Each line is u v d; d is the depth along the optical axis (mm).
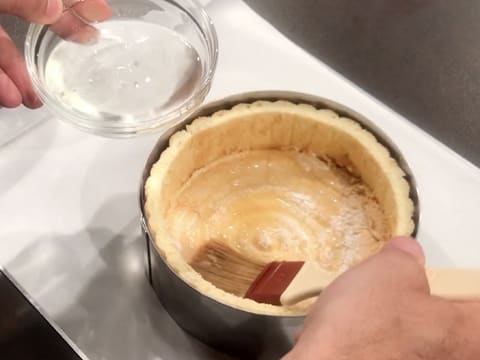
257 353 400
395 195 406
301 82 542
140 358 413
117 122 386
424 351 282
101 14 439
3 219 459
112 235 456
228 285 406
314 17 593
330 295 300
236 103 438
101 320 424
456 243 465
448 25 547
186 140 419
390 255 311
